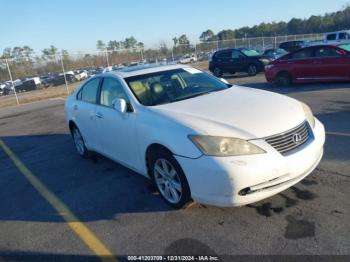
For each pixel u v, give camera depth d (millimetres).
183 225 3578
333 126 6359
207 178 3273
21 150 7812
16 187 5414
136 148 4262
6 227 4121
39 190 5129
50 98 21625
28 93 29797
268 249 3031
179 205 3805
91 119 5359
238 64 18766
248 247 3096
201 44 37062
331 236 3082
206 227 3480
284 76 12336
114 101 4336
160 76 4812
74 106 6066
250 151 3221
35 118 12750
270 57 18312
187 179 3463
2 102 23344
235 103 3982
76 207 4371
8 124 12289
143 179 4902
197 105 4023
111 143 4945
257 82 14820
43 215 4289
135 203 4211
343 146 5207
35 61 27750
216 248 3146
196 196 3439
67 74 33844
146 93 4457
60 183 5289
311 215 3443
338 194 3775
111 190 4703
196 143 3348
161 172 3971
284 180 3367
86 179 5273
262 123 3441
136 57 32344
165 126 3699
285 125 3467
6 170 6398
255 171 3176
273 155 3264
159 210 3949
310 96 9578
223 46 38375
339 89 10109
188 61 35125
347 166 4461
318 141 3701
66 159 6504
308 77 11766
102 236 3611
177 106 4062
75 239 3635
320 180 4141
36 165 6434
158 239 3408
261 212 3605
